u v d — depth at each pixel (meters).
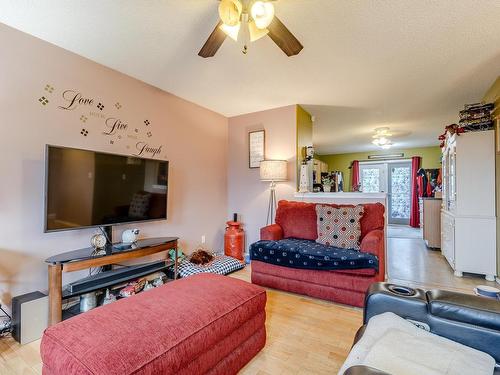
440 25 2.01
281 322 2.12
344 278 2.41
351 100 3.65
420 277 3.25
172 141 3.42
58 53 2.33
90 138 2.56
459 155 3.32
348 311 2.31
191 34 2.15
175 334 1.19
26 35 2.14
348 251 2.59
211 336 1.30
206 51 1.94
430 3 1.77
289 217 3.31
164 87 3.21
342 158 8.70
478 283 3.04
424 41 2.22
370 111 4.15
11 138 2.07
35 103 2.19
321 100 3.64
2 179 2.02
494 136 3.15
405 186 7.98
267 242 2.95
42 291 2.21
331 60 2.54
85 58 2.51
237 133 4.32
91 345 1.07
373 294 1.22
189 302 1.44
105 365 0.97
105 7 1.83
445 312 1.06
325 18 1.92
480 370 0.84
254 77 2.93
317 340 1.87
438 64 2.62
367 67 2.69
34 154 2.19
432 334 1.02
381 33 2.11
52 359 1.08
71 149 2.19
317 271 2.53
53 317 1.93
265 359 1.66
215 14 1.90
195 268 3.18
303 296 2.63
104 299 2.37
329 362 1.63
